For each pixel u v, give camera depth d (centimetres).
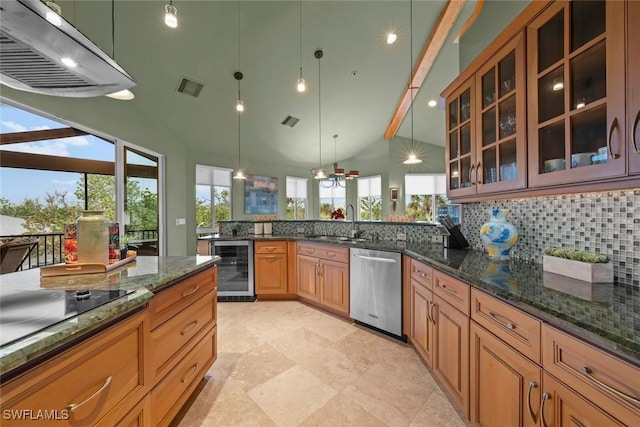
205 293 167
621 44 89
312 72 432
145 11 275
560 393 81
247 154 659
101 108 325
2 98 227
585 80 107
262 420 141
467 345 132
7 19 65
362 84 491
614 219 118
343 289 272
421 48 411
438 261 165
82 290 104
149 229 435
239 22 317
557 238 147
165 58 340
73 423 74
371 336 237
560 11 113
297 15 325
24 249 277
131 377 99
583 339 75
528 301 93
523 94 132
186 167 552
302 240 319
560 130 120
